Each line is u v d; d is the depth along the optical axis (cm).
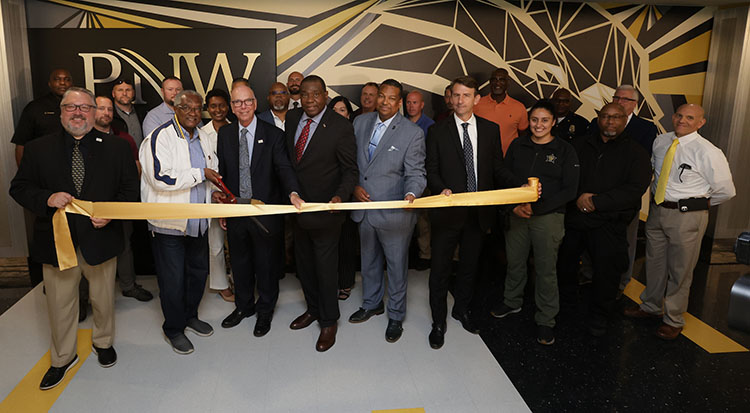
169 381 270
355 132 313
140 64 456
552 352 307
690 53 508
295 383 269
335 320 306
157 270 292
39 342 310
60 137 251
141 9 452
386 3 474
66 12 444
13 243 431
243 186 305
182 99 269
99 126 319
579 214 325
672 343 321
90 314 346
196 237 302
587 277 420
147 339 313
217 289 365
